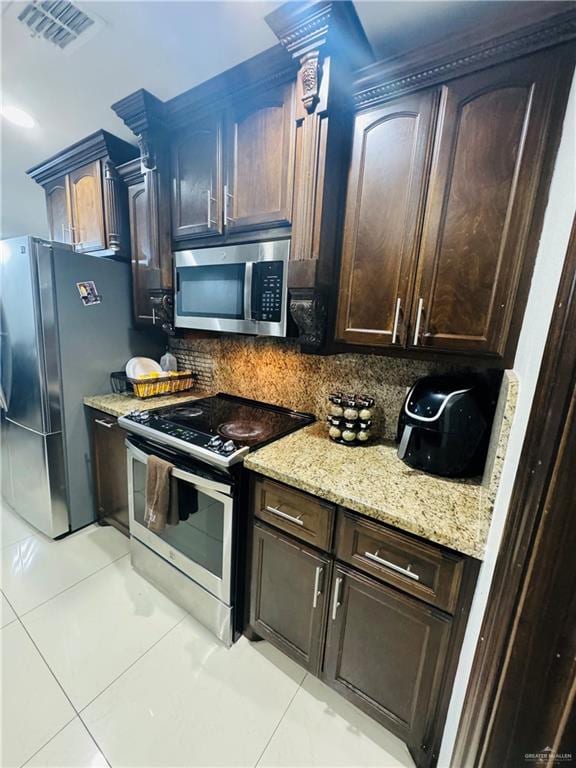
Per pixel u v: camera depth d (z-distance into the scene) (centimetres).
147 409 179
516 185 93
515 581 50
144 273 203
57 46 129
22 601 159
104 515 211
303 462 125
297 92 117
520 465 52
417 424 116
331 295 132
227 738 112
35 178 235
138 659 135
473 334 105
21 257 174
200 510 141
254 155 138
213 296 161
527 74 88
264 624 136
